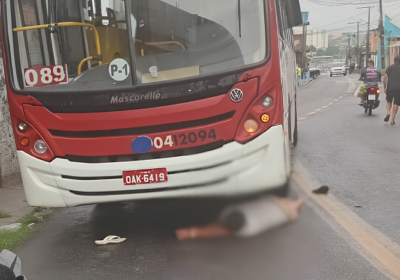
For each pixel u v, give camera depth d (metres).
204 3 4.79
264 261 4.17
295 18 7.18
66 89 4.83
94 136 4.81
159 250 4.65
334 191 6.33
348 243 4.47
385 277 3.75
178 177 4.74
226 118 4.69
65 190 5.00
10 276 2.26
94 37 4.81
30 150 4.99
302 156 8.91
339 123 13.80
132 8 4.76
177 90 4.67
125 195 4.87
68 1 4.89
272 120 4.72
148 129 4.73
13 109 5.00
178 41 4.77
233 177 4.73
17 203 7.46
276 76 4.74
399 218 5.17
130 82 4.74
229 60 4.75
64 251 4.88
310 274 3.85
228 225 5.18
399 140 10.23
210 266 4.15
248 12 4.77
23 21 4.98
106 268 4.31
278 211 5.34
